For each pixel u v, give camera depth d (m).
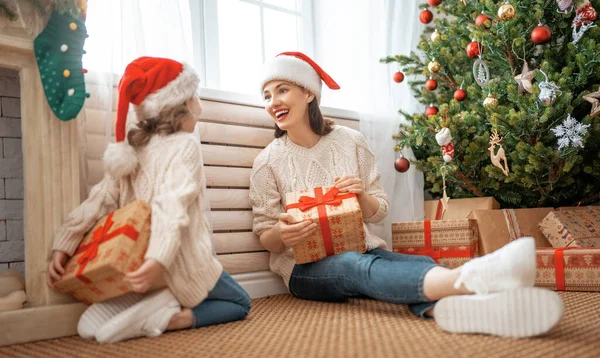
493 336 1.13
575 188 2.28
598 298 1.67
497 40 2.07
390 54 2.51
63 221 1.42
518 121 1.99
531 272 1.09
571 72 2.05
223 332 1.30
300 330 1.29
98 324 1.29
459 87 2.34
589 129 2.05
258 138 2.14
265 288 2.02
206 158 1.95
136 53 1.64
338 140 2.00
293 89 1.91
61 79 1.42
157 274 1.22
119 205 1.42
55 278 1.35
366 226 1.95
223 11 2.38
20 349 1.23
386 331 1.23
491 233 2.04
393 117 2.44
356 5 2.50
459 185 2.37
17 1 1.38
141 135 1.39
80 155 1.53
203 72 2.23
